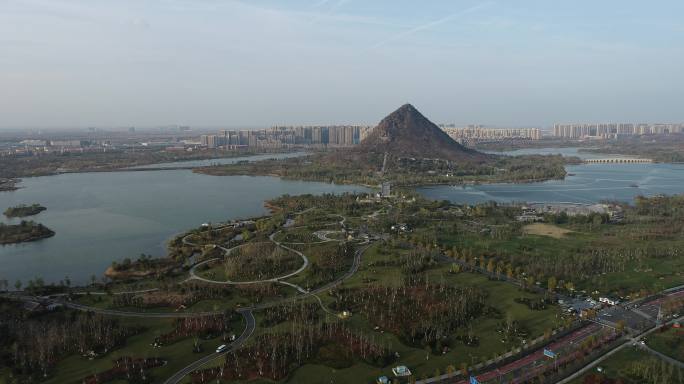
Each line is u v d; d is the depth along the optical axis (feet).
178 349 590.55
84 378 527.40
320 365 555.69
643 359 570.46
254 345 594.65
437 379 525.75
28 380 523.70
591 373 542.16
